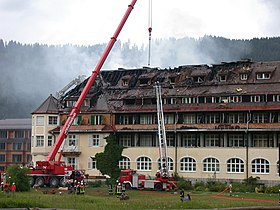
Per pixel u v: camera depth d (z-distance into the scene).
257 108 83.19
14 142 147.00
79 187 61.75
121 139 93.50
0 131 148.88
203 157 85.94
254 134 84.25
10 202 41.69
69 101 100.31
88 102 97.88
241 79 90.38
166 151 86.69
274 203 48.91
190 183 78.06
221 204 45.75
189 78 94.75
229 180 83.62
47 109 100.00
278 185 75.50
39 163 75.38
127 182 74.06
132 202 47.62
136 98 93.75
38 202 43.22
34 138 99.88
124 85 100.44
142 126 91.00
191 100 89.81
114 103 96.31
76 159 95.56
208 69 96.00
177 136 89.06
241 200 52.94
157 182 72.31
